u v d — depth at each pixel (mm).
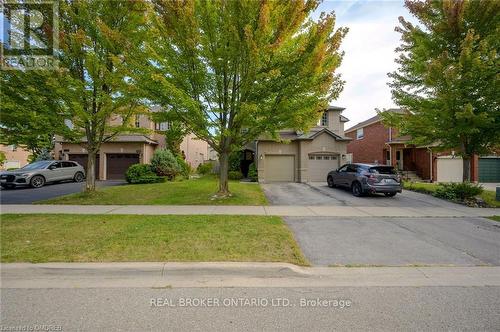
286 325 3238
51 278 4445
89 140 12516
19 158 31891
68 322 3260
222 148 12023
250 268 4621
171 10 9266
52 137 24469
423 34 13336
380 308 3639
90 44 10516
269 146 21578
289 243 5883
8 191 15742
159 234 6367
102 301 3744
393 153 24000
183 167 22672
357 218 8781
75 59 11445
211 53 10219
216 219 8094
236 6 9078
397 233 7105
